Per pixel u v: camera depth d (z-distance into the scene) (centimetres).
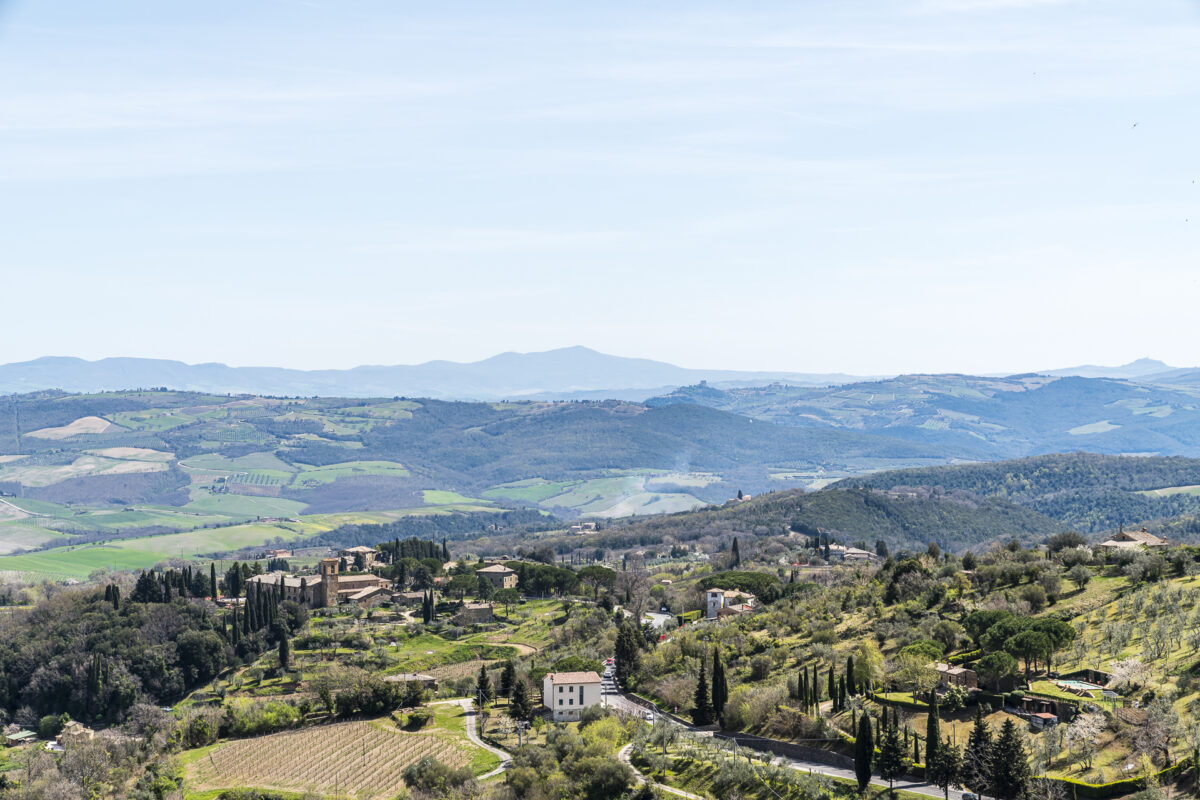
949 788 16988
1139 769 15850
